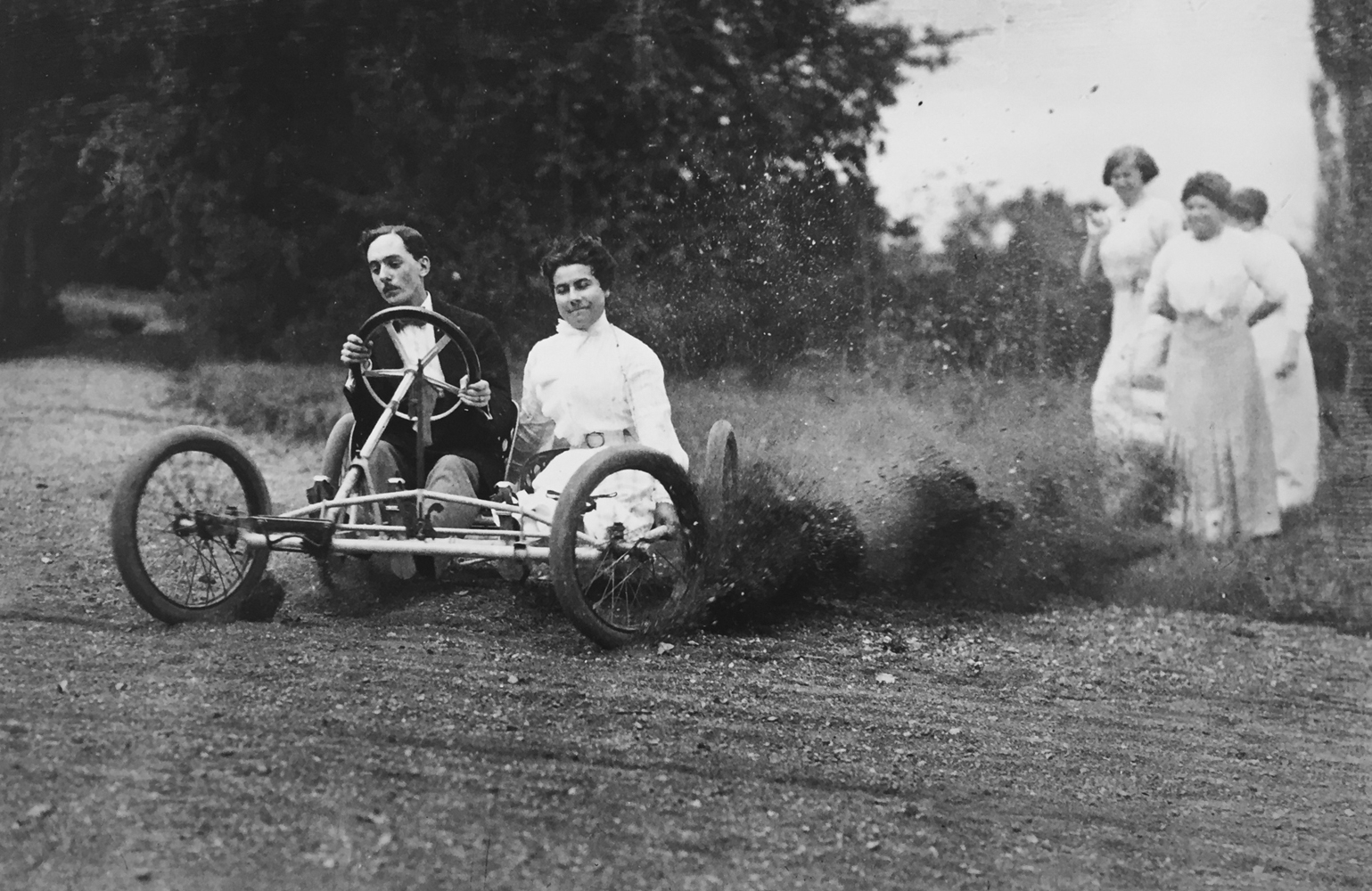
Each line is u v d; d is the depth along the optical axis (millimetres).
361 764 3172
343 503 4211
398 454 4719
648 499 4617
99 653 3857
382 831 2824
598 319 4910
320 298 8586
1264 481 6094
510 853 2779
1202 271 6137
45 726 3266
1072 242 7906
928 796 3330
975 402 7145
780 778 3338
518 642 4297
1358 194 7109
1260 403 6109
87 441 7250
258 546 4168
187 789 2963
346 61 8375
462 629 4391
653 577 4664
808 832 3031
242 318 8602
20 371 8461
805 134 8430
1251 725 4152
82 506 5898
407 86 8336
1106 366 6457
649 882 2715
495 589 4871
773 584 5070
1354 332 6832
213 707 3471
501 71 8359
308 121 8484
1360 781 3711
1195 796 3516
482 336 4883
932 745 3699
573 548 4109
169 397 8258
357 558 4770
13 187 8750
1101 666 4676
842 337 8047
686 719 3691
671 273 8445
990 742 3779
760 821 3070
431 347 4738
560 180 8438
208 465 5324
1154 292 6293
